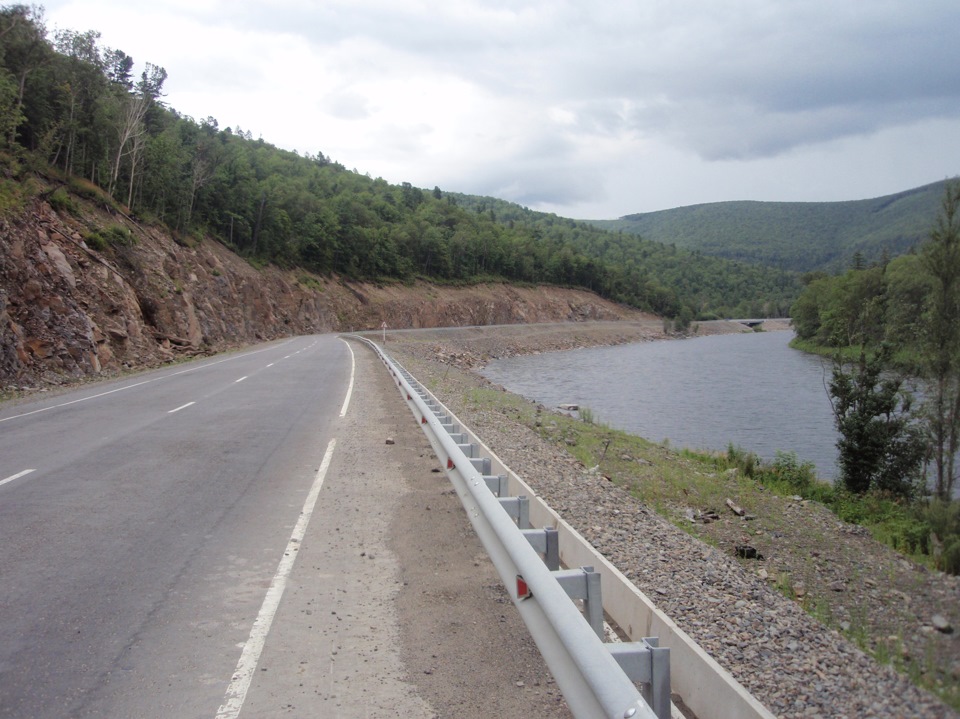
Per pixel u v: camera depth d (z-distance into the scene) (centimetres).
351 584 555
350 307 10238
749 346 10700
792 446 2612
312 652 438
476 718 361
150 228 5444
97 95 6109
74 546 643
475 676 407
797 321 10031
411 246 13288
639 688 333
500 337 10125
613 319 15925
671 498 1234
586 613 389
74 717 361
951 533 1179
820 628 443
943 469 1811
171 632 464
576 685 305
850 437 1823
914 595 665
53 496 830
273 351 4659
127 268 3903
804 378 5481
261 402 1817
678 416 3381
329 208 11456
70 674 406
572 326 12650
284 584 553
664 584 516
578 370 6619
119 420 1485
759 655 391
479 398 2302
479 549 643
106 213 4506
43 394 2092
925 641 445
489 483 644
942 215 1897
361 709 371
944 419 1817
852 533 1196
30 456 1082
